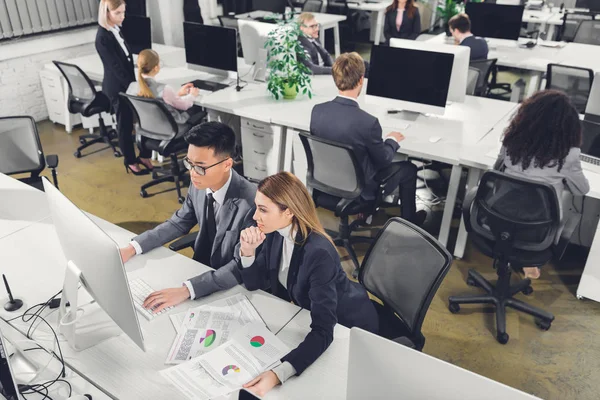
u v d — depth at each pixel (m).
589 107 3.22
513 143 2.50
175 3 6.34
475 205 2.69
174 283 2.06
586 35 5.46
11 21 5.07
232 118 4.42
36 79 5.43
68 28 5.57
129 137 4.35
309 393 1.56
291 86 3.93
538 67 4.69
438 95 3.39
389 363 1.21
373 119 2.87
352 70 2.87
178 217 2.36
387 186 3.19
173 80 4.53
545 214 2.45
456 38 4.79
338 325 1.83
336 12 7.48
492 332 2.76
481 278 3.02
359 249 3.48
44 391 1.58
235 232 2.16
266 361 1.67
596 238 2.77
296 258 1.83
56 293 2.00
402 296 2.01
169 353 1.72
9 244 2.29
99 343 1.77
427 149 3.14
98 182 4.32
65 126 5.43
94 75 4.77
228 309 1.91
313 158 3.12
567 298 3.00
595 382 2.44
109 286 1.54
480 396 1.09
